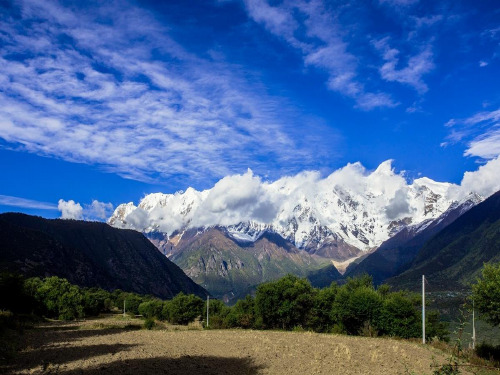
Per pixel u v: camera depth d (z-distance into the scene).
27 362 26.53
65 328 62.75
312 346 39.00
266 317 77.56
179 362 28.02
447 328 58.44
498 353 34.59
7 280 80.19
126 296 163.25
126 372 23.64
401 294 71.69
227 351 34.41
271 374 24.86
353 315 63.19
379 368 27.61
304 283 79.25
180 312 97.69
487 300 35.28
